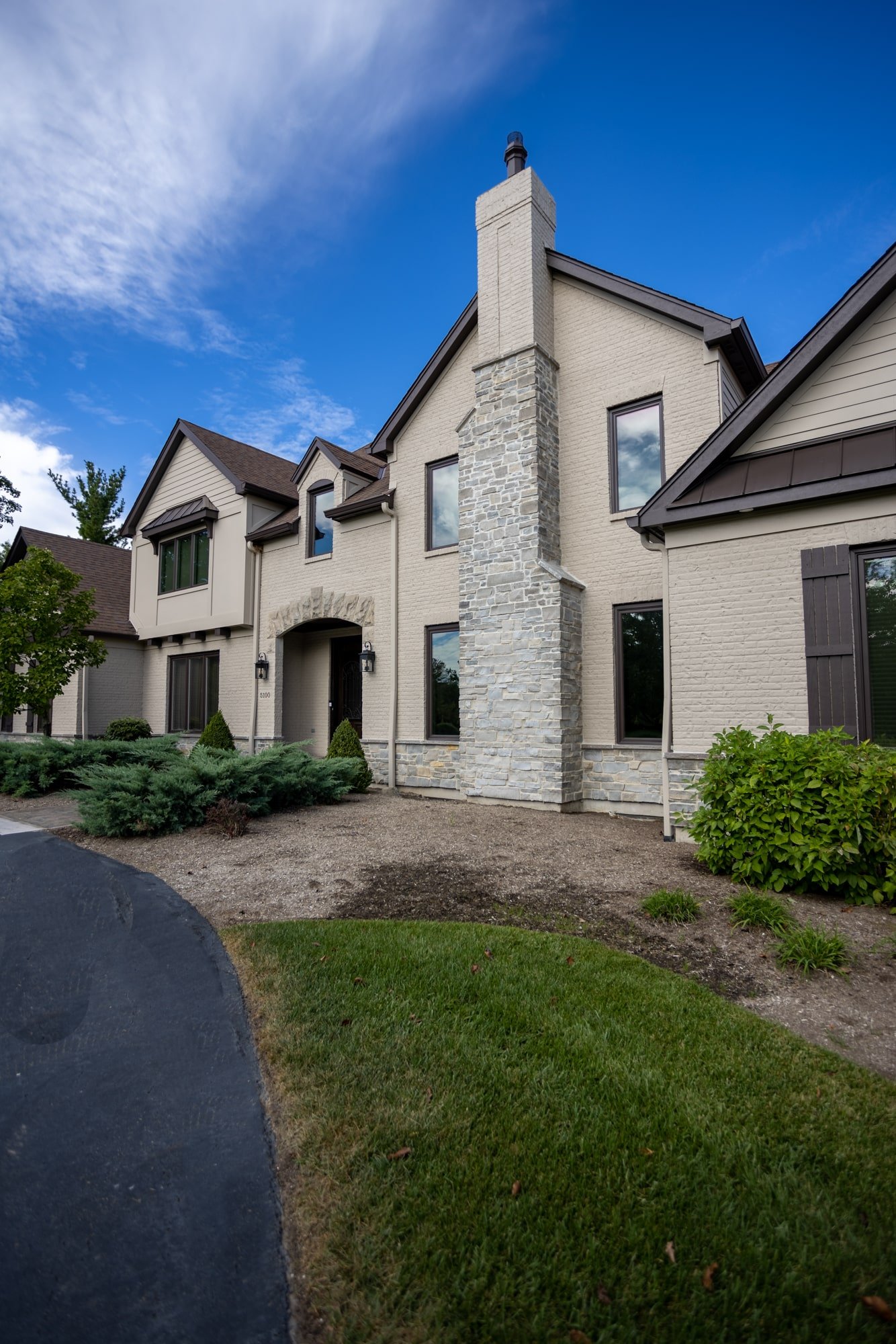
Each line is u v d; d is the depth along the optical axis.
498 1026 3.17
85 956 4.17
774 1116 2.56
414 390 11.64
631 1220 2.07
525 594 9.57
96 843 7.04
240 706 14.70
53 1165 2.41
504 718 9.71
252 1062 2.99
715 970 3.89
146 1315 1.83
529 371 9.73
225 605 14.78
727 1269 1.91
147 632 16.66
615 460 9.70
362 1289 1.85
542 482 9.69
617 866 5.97
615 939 4.33
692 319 8.89
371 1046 3.01
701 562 7.45
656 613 9.26
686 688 7.46
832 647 6.68
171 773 7.70
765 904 4.54
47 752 11.07
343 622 13.78
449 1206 2.12
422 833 7.29
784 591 6.98
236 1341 1.74
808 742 5.43
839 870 5.01
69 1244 2.07
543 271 10.09
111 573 18.95
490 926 4.49
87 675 16.25
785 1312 1.77
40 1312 1.83
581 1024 3.19
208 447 15.23
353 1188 2.21
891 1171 2.29
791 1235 2.02
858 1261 1.93
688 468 7.43
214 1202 2.22
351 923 4.52
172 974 3.86
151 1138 2.54
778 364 7.06
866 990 3.65
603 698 9.51
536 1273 1.88
